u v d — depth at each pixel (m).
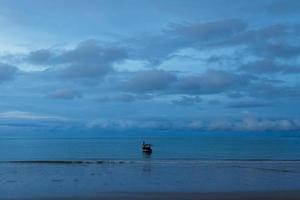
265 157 66.50
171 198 25.36
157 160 57.41
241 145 124.19
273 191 28.00
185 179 34.50
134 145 121.56
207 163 51.91
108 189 28.66
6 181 32.69
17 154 73.94
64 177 35.47
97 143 144.88
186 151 86.56
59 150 89.06
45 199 24.83
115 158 61.81
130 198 25.27
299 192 27.53
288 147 107.88
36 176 36.16
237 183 32.28
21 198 25.12
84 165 47.59
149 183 31.84
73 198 25.14
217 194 26.66
